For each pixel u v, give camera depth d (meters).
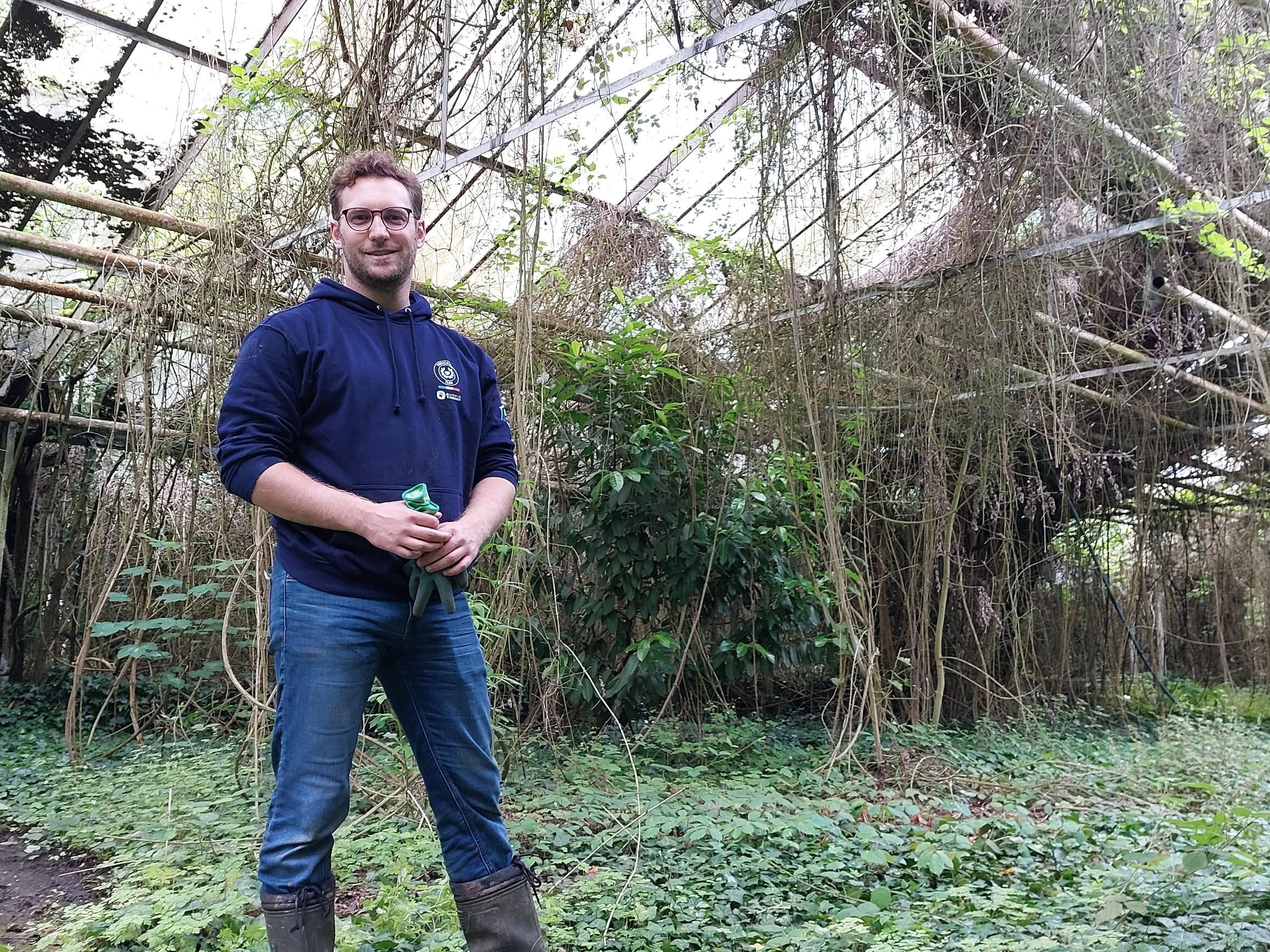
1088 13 3.72
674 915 2.77
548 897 2.77
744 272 5.31
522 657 4.71
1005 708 7.32
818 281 5.10
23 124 5.53
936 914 2.80
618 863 3.29
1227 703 8.30
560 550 5.75
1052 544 8.41
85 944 2.50
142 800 4.09
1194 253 5.57
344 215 1.86
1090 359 6.44
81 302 6.41
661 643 5.15
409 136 4.46
